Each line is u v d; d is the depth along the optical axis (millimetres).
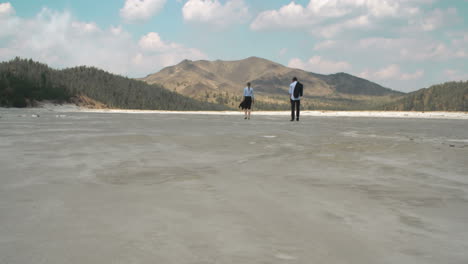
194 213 2197
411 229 1962
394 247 1714
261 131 9367
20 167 3721
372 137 7723
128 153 4863
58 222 2002
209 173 3500
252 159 4438
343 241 1782
